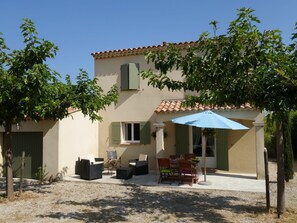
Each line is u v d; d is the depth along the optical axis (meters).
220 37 6.54
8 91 9.10
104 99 12.71
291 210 8.38
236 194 10.80
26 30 9.11
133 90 17.47
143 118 17.17
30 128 14.73
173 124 16.88
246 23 6.27
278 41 7.04
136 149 17.12
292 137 23.45
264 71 6.53
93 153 17.22
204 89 7.70
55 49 9.50
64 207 9.12
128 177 13.89
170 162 12.51
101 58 18.25
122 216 8.14
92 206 9.23
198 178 13.64
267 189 8.26
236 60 6.37
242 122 15.58
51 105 10.48
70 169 14.92
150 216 8.12
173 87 8.35
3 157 15.65
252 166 15.18
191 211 8.59
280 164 7.91
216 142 16.19
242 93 7.09
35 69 8.95
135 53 17.36
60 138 14.20
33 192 11.34
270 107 6.52
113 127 17.62
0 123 10.62
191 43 15.80
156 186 12.34
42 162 14.47
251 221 7.51
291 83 6.27
